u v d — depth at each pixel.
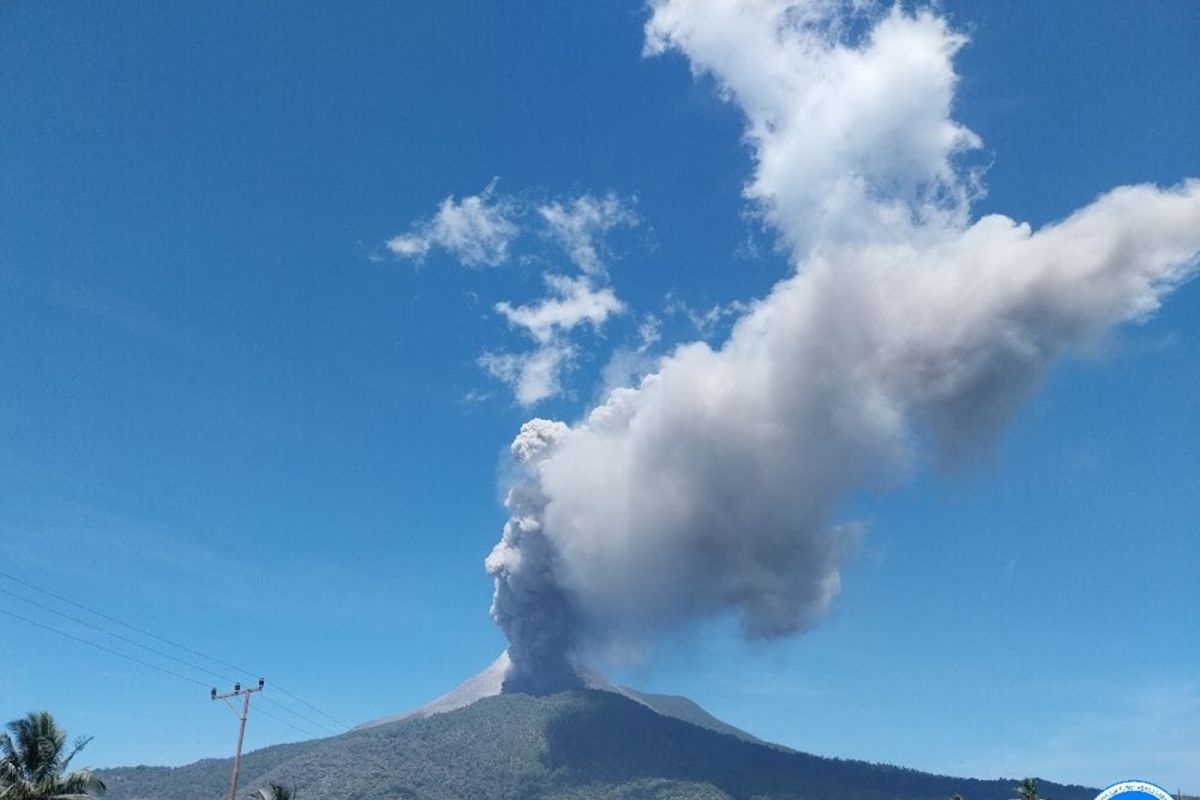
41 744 71.31
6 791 68.44
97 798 73.25
